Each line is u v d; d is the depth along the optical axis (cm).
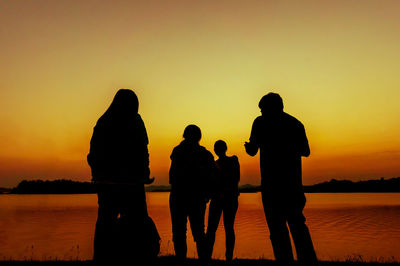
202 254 439
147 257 304
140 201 321
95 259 302
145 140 336
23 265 486
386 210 6850
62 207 8956
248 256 1557
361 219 4750
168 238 1989
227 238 493
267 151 374
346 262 524
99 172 318
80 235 2842
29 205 10631
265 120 385
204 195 445
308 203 11106
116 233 305
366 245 2288
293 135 370
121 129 327
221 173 488
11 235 2900
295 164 366
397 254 1802
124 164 319
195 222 441
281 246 359
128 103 335
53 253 1734
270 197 365
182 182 444
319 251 1975
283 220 363
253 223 4047
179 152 455
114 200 314
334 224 4066
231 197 492
